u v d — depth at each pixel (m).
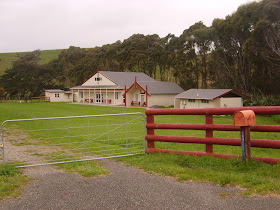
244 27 45.16
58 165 7.34
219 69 52.38
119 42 95.12
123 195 4.99
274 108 6.53
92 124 20.69
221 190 5.11
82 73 86.62
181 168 6.53
